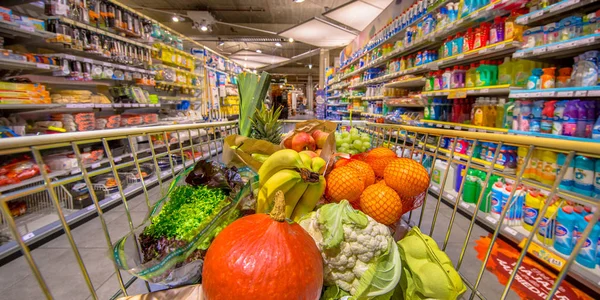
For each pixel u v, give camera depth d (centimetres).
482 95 338
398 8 565
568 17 217
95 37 337
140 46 417
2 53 246
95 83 397
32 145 72
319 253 68
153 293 86
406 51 468
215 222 84
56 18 291
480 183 277
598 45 203
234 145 113
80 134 88
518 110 253
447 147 348
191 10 1130
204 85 677
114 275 193
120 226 272
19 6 286
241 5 1086
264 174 97
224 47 1652
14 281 191
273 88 1584
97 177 346
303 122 140
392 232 113
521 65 268
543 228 201
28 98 272
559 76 224
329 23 794
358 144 164
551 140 76
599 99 209
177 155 472
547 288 177
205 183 99
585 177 189
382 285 74
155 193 362
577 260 178
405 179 99
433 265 87
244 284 57
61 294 177
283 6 1089
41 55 289
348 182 98
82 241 243
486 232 249
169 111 577
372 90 664
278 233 63
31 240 229
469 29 313
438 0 367
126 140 403
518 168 246
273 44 1695
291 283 58
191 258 82
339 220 78
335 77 1102
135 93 429
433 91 378
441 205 310
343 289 78
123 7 373
